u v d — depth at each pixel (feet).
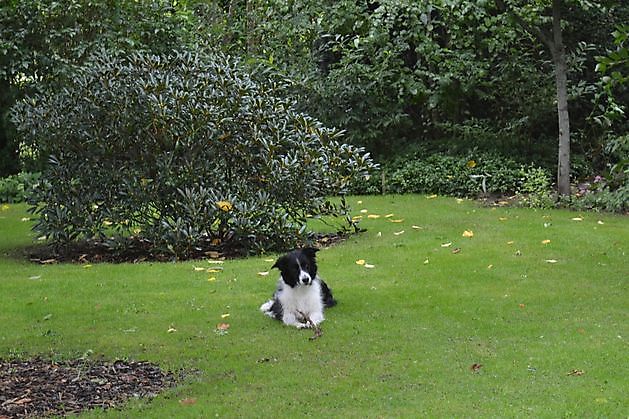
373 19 51.29
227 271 33.99
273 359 26.78
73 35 50.52
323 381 25.57
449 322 28.89
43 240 39.86
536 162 49.52
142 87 36.37
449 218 41.68
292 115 39.01
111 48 49.21
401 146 52.65
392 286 31.78
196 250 37.22
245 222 36.32
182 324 29.12
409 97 52.37
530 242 36.50
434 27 52.21
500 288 31.45
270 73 50.16
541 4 45.11
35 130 37.24
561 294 30.83
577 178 48.37
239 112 37.27
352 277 32.81
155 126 36.55
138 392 25.31
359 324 28.84
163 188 37.09
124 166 37.29
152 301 30.91
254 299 31.01
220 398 24.89
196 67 37.88
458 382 25.39
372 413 23.79
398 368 26.13
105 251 37.91
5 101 51.88
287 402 24.64
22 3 50.34
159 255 36.60
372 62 52.03
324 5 53.72
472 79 50.19
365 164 39.11
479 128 51.06
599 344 27.20
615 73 29.01
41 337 28.40
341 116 51.80
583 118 50.98
